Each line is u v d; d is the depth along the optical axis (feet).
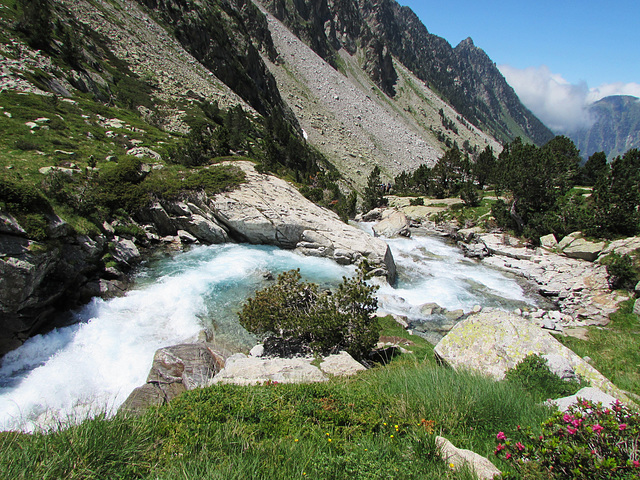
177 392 34.96
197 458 16.29
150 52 223.10
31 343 45.70
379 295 75.51
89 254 59.00
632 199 99.55
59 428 17.83
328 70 552.00
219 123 199.93
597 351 53.62
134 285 64.59
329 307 45.16
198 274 72.18
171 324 54.54
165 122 168.96
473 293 85.92
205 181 96.58
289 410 21.77
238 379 31.30
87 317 53.06
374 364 43.37
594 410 17.30
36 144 88.02
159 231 89.45
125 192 84.43
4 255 44.32
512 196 136.56
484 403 23.16
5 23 140.05
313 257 90.84
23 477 14.25
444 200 172.55
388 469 16.15
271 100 346.13
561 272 93.50
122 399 39.58
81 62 159.74
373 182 197.36
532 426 20.53
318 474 15.61
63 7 191.93
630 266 79.41
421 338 59.06
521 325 34.45
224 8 349.82
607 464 13.53
